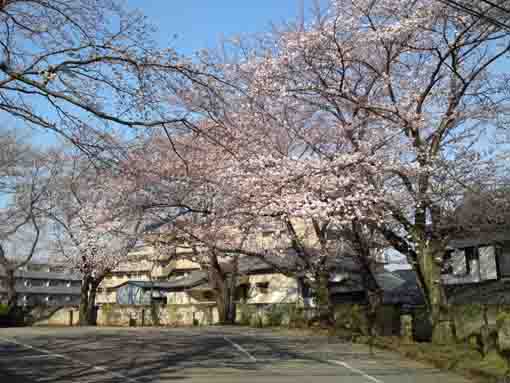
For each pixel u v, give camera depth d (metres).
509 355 9.86
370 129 14.41
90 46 9.05
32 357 12.01
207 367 10.70
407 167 13.40
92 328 25.69
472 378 9.61
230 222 17.58
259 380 9.14
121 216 19.02
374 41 14.28
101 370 10.05
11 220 32.22
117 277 53.78
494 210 16.31
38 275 61.19
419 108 14.17
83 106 8.84
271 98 14.98
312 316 25.16
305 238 22.81
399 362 12.09
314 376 9.77
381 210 14.08
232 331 22.19
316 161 13.24
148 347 14.48
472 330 13.45
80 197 29.34
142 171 12.76
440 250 15.16
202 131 10.35
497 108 14.50
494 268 23.06
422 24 13.41
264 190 13.72
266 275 34.72
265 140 15.15
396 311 17.91
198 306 31.98
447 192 14.67
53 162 30.39
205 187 16.67
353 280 27.19
